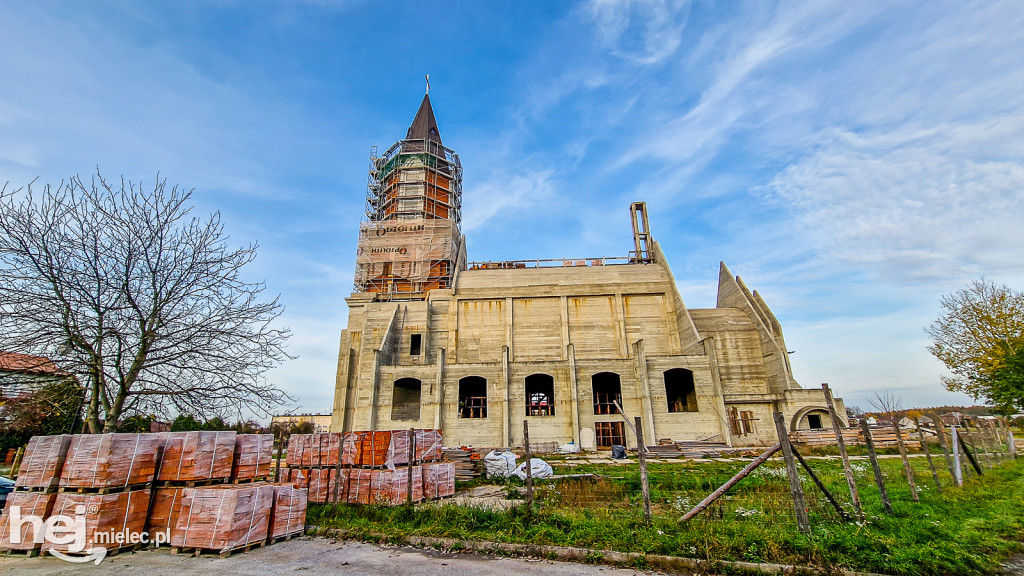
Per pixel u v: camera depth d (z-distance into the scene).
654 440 33.81
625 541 8.16
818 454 27.09
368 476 12.70
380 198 63.41
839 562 7.10
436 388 36.66
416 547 8.97
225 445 10.20
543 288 47.44
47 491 8.76
